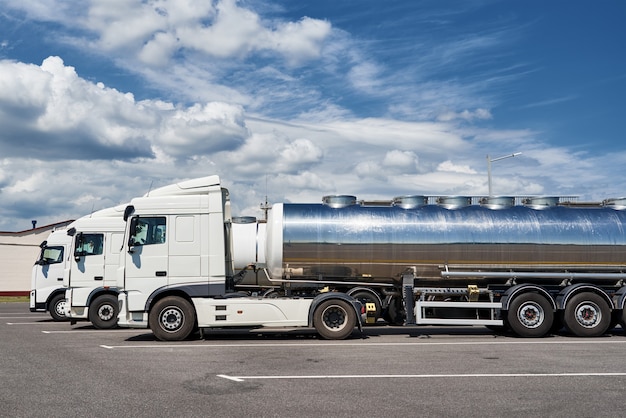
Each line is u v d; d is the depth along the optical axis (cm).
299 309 1398
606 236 1526
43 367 995
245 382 855
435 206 1587
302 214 1562
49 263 2033
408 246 1527
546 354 1137
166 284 1386
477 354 1138
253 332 1608
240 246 1942
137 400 744
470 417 659
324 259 1536
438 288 1523
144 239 1395
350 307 1409
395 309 1612
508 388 809
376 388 810
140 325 1386
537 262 1526
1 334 1576
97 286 1769
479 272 1530
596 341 1368
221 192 1457
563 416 663
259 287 1939
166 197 1408
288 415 667
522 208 1583
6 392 794
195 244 1396
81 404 724
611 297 1498
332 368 975
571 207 1596
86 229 1792
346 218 1552
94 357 1114
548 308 1463
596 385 830
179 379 882
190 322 1386
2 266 4403
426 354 1138
